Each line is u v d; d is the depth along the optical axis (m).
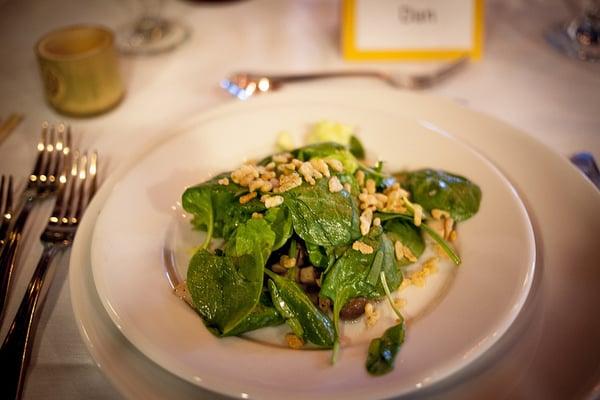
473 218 0.26
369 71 0.40
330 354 0.21
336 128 0.31
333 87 0.36
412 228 0.27
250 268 0.23
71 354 0.23
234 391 0.19
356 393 0.19
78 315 0.22
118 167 0.30
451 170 0.29
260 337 0.22
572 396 0.19
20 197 0.31
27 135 0.36
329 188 0.25
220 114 0.34
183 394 0.20
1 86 0.40
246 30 0.48
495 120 0.32
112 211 0.26
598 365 0.20
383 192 0.28
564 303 0.23
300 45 0.45
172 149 0.30
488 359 0.21
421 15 0.42
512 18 0.48
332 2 0.52
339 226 0.24
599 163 0.32
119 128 0.36
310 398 0.19
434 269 0.25
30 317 0.23
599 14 0.45
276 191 0.25
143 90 0.40
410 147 0.31
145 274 0.24
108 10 0.51
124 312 0.21
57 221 0.28
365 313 0.23
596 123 0.36
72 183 0.31
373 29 0.42
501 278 0.23
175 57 0.44
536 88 0.39
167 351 0.20
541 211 0.27
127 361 0.21
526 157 0.30
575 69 0.41
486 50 0.44
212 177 0.29
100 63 0.36
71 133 0.36
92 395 0.21
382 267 0.24
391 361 0.20
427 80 0.40
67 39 0.37
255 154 0.32
